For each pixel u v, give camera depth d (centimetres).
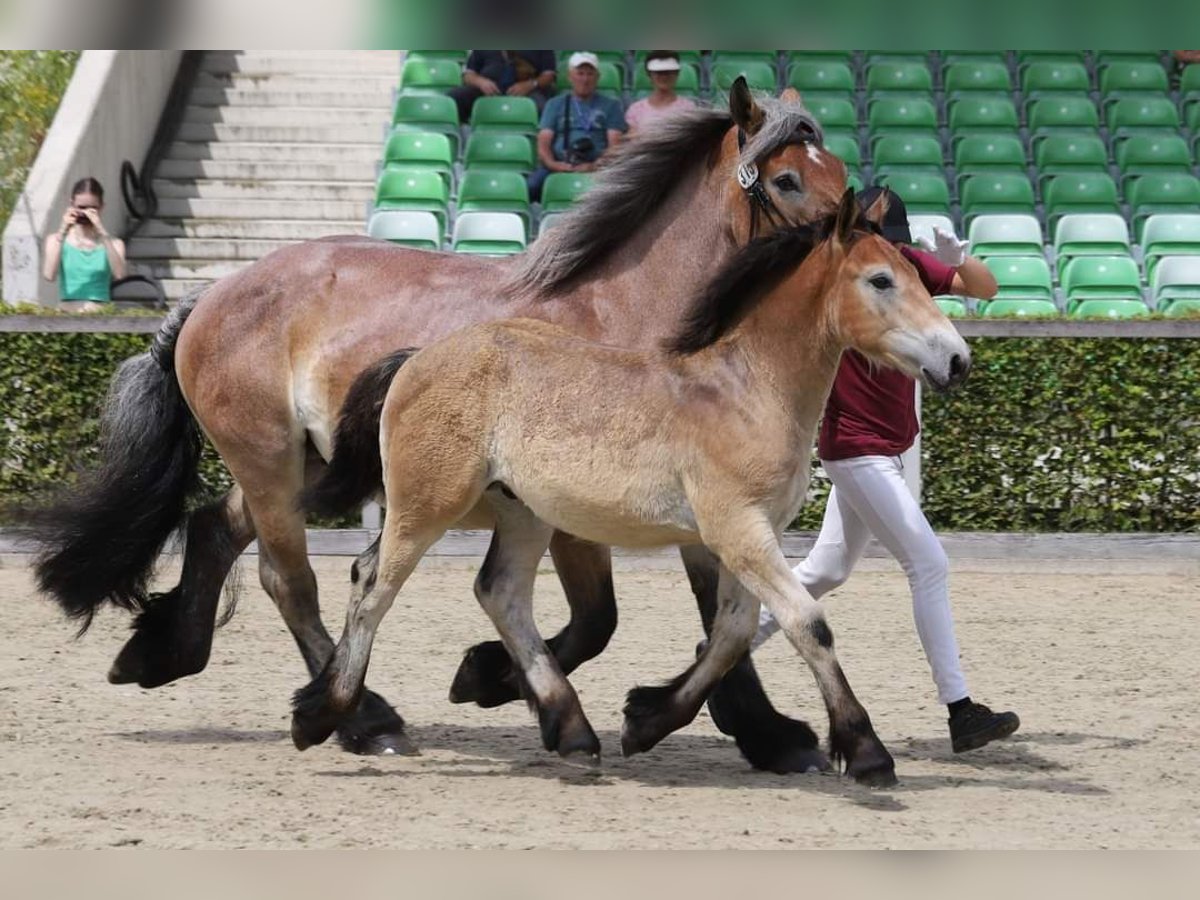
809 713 1117
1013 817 832
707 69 2734
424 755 993
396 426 912
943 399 1725
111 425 1123
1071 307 2211
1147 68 2734
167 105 2683
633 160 981
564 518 884
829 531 1004
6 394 1739
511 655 952
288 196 2509
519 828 802
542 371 888
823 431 967
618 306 979
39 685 1189
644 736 924
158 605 1112
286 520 1052
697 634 1411
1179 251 2339
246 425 1045
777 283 860
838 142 2472
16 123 2453
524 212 2339
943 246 970
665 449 858
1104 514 1736
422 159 2431
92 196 2162
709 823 814
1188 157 2552
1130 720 1095
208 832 791
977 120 2619
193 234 2448
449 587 1639
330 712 932
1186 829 809
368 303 1023
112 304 2109
